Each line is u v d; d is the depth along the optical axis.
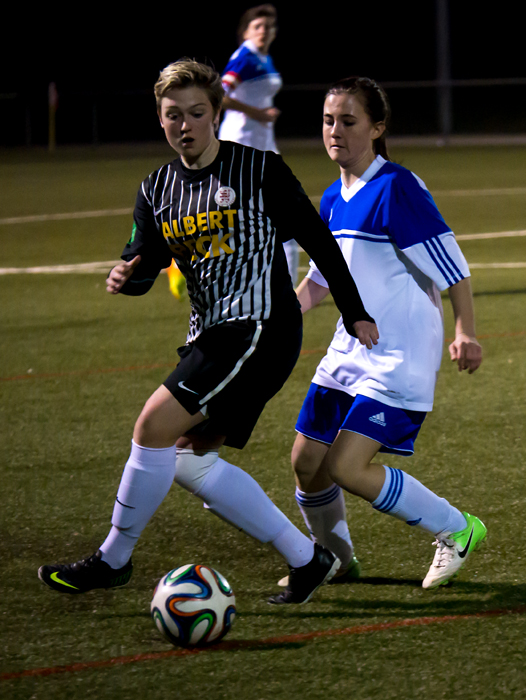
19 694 9.74
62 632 11.07
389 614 11.35
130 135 129.25
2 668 10.27
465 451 17.12
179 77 10.56
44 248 42.19
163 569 12.87
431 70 155.62
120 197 61.28
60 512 14.88
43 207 57.19
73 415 19.70
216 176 10.81
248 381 10.95
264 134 29.97
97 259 39.12
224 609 10.51
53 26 147.25
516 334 25.61
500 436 17.88
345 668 10.09
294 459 12.32
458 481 15.72
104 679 9.99
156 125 133.00
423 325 11.60
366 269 11.66
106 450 17.70
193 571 10.62
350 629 10.97
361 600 11.77
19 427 19.02
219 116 10.99
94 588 11.66
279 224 11.03
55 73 148.62
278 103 148.50
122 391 21.30
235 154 10.87
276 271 11.07
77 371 22.97
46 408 20.19
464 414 19.20
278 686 9.77
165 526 14.33
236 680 9.91
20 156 100.25
